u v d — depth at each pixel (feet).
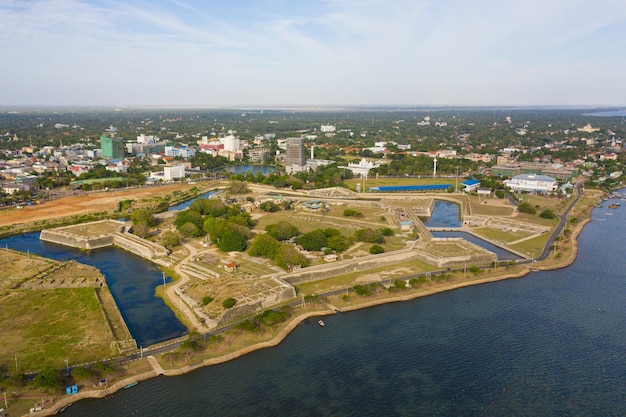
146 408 521.65
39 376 541.75
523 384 570.46
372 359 619.26
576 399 545.03
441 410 525.75
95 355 611.88
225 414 514.27
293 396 545.03
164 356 612.29
